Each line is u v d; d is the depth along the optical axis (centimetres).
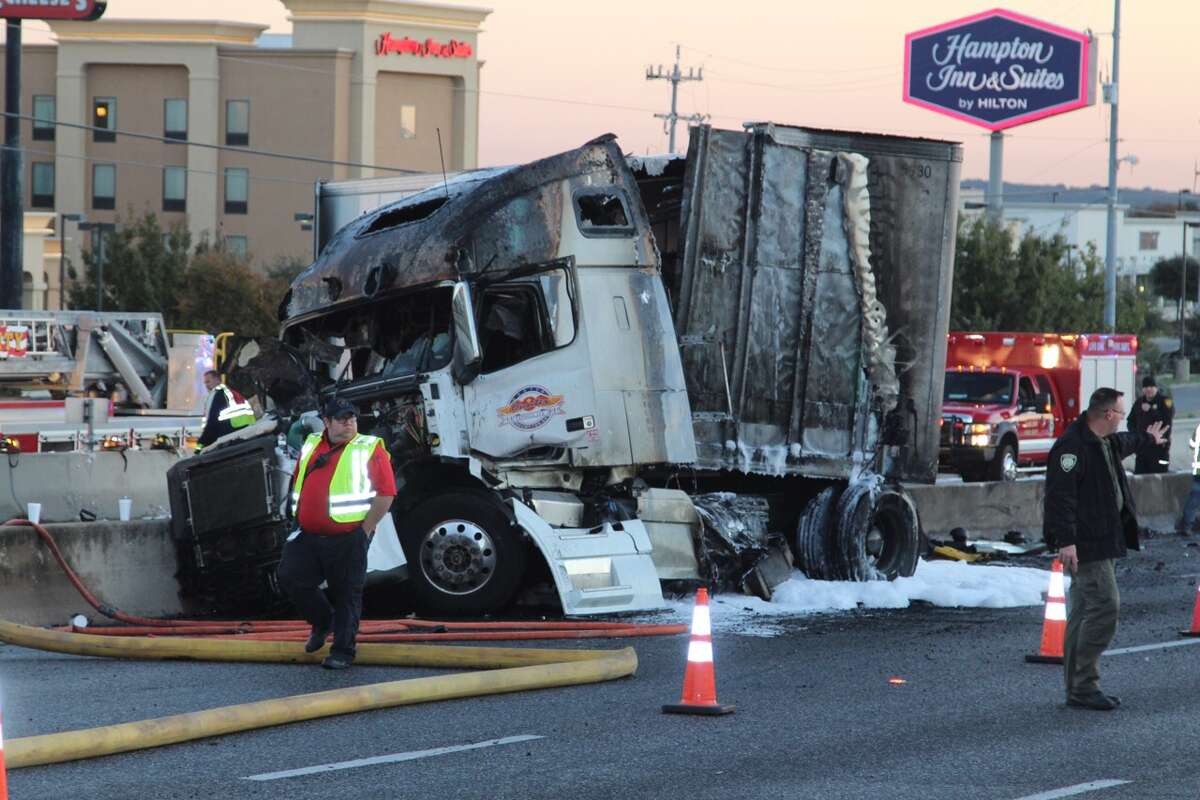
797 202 2214
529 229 2014
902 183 2323
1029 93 8681
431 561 1978
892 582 2262
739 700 1469
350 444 1605
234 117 11338
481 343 2003
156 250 9288
